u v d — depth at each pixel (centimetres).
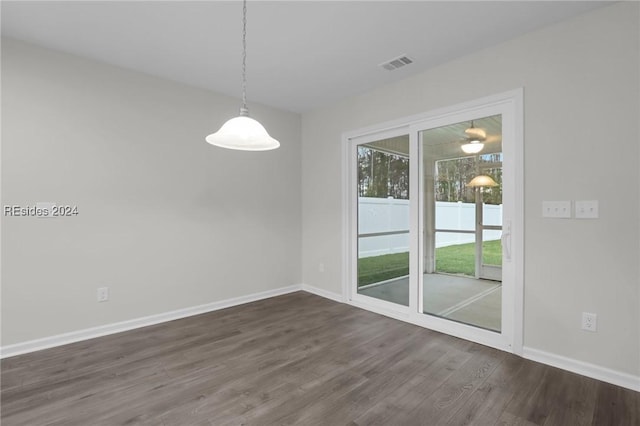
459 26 235
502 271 261
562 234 228
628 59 202
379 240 362
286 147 435
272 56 282
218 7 213
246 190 394
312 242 438
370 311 360
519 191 246
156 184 323
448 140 297
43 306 263
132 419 175
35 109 259
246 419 175
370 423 172
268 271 417
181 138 340
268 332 298
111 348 263
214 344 271
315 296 422
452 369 228
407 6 212
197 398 194
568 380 213
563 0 204
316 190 431
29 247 257
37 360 242
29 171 256
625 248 205
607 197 210
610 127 209
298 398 194
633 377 202
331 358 246
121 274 302
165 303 329
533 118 240
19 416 176
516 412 181
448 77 291
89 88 285
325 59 287
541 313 238
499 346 261
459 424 171
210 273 363
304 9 215
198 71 312
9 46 248
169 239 332
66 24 233
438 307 307
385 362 239
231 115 379
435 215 310
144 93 315
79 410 182
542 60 236
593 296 216
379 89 350
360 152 382
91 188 285
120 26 236
